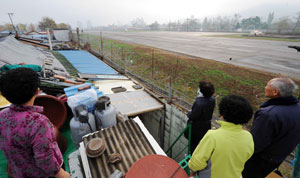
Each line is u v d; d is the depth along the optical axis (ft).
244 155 5.41
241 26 380.37
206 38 146.51
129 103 18.97
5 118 4.09
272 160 6.98
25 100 4.09
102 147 7.53
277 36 148.97
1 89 3.91
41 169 4.35
